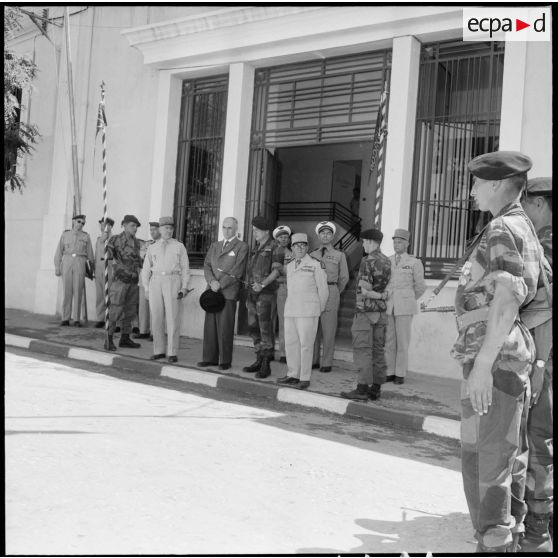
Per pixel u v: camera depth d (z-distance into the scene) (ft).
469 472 10.13
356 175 56.49
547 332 11.96
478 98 31.65
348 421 23.82
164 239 31.50
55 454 15.90
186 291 31.63
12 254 52.08
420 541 12.84
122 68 44.98
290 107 40.68
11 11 46.21
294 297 27.07
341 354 34.55
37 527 11.75
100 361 31.96
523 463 10.45
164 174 42.01
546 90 28.94
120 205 44.42
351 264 50.60
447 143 32.63
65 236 42.24
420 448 20.83
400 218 32.65
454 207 32.24
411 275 29.68
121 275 34.35
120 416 20.62
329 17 34.27
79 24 47.37
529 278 10.03
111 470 15.17
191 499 13.85
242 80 38.75
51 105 49.80
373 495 15.40
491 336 9.71
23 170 51.13
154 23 40.52
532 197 13.33
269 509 13.78
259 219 30.27
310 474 16.46
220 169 40.63
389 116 33.17
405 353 29.68
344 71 38.42
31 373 27.02
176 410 22.52
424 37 32.68
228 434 19.65
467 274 10.47
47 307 48.32
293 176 55.42
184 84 42.68
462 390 10.33
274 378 28.91
